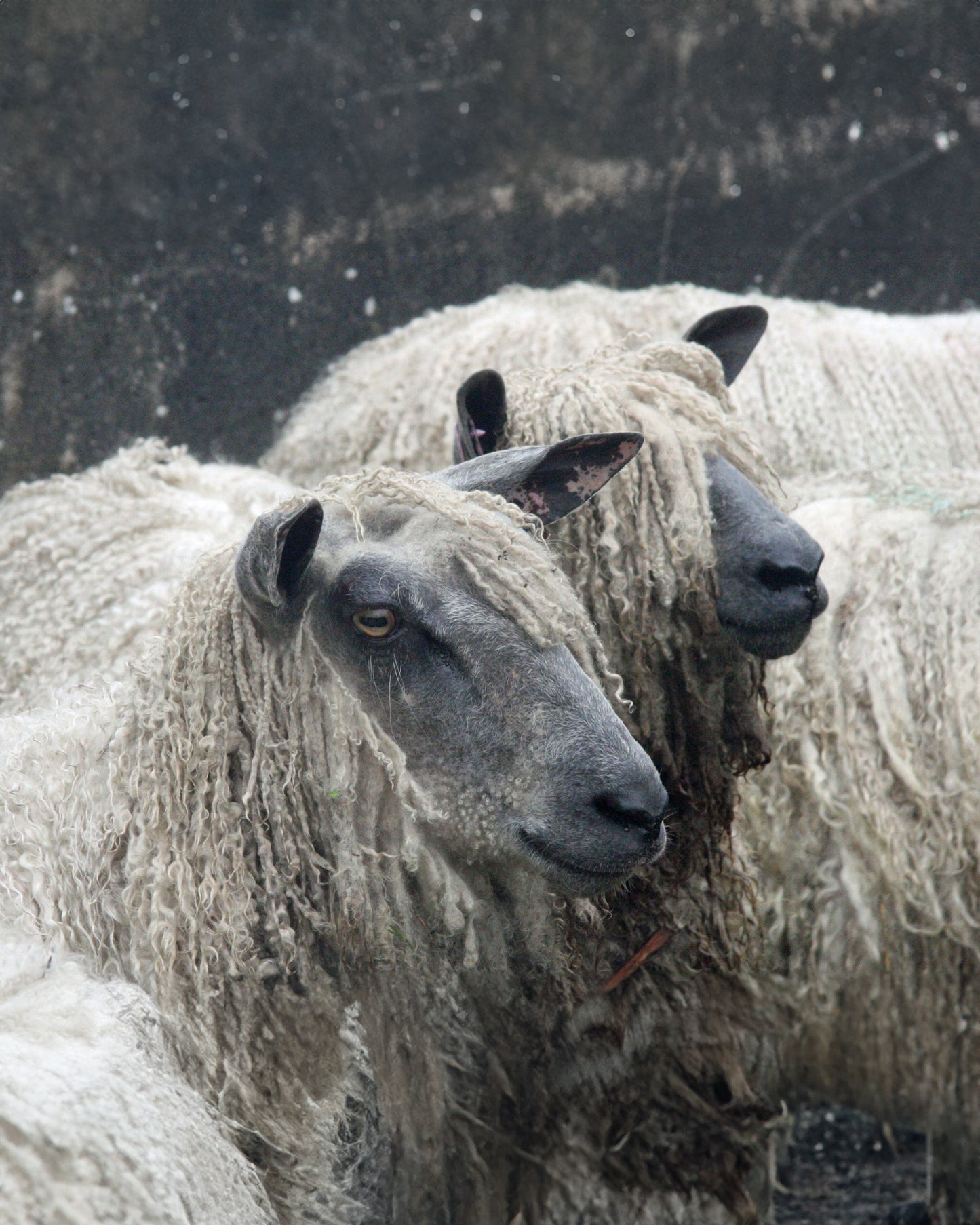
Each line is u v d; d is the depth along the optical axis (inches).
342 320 670.5
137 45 635.5
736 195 719.7
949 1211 301.3
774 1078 289.9
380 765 199.5
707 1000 261.6
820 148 726.5
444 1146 226.8
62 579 337.7
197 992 201.0
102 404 625.9
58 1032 176.4
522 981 222.1
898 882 277.9
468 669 196.5
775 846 286.2
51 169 621.0
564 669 198.5
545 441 257.6
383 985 212.2
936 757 278.2
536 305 480.7
